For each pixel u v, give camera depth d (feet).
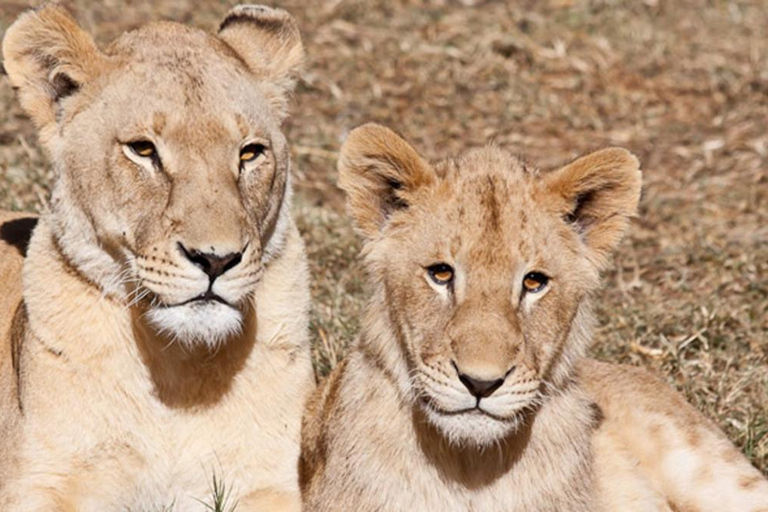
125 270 27.78
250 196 28.02
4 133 50.72
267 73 29.99
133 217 27.14
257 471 29.60
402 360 27.22
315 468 29.66
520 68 62.90
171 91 27.40
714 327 40.83
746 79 63.16
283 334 29.73
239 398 29.27
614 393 33.27
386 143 27.20
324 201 49.08
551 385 27.12
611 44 66.13
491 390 25.05
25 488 28.14
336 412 28.63
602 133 57.67
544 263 26.21
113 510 28.96
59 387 28.30
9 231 34.53
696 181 53.57
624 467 31.48
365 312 28.25
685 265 46.19
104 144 27.50
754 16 72.18
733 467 32.42
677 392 34.91
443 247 26.00
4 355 31.14
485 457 27.22
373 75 60.49
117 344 28.32
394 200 27.91
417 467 27.43
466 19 67.51
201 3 65.57
